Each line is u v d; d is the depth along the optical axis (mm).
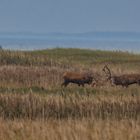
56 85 120250
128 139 66375
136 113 94938
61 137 66688
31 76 127250
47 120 84938
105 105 97312
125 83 116188
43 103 98062
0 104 98750
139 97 101625
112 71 139500
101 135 68000
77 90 112750
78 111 95750
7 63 148375
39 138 67062
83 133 68750
